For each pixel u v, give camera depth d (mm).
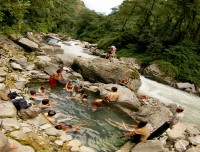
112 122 10562
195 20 33969
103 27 56906
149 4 38344
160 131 9125
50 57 17188
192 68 28891
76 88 13180
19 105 8484
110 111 11664
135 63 29766
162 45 31641
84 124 9680
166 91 21109
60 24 72250
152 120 11281
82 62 15969
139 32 37906
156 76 26906
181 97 20375
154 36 34906
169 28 36125
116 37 38062
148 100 14562
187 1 31500
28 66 14062
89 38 56688
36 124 8008
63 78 13414
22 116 8039
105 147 8344
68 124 9297
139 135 8641
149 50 31547
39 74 13328
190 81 27562
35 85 12195
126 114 11727
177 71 27719
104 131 9570
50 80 12781
